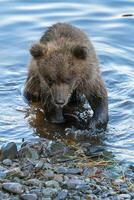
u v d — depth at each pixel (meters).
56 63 14.29
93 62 15.16
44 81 14.76
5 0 21.88
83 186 11.19
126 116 15.10
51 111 15.05
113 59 18.44
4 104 16.00
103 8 21.53
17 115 15.39
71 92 14.70
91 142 13.95
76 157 12.68
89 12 21.25
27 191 10.97
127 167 12.36
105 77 17.36
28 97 16.28
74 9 21.48
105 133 14.33
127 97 16.11
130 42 19.48
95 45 19.19
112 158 12.90
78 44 14.56
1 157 12.38
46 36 15.73
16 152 12.52
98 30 20.16
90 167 12.20
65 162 12.45
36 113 15.55
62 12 21.25
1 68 18.00
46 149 12.93
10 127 14.58
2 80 17.33
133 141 13.86
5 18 20.69
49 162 12.37
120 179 11.65
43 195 10.88
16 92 16.67
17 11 21.22
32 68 15.54
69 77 14.33
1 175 11.49
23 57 18.61
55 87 14.31
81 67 14.60
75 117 15.38
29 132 14.39
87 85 15.05
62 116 15.20
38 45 14.77
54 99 14.23
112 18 20.81
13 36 19.67
